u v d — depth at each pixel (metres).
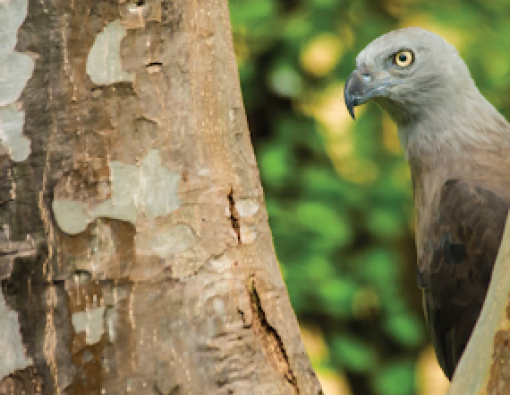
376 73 9.70
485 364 4.98
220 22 6.09
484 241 8.32
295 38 16.69
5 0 5.40
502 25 18.14
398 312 17.19
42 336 5.32
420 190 9.77
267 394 5.80
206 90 5.91
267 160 16.61
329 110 17.62
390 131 17.78
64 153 5.40
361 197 17.16
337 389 17.81
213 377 5.64
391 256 17.36
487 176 8.94
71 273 5.38
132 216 5.55
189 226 5.72
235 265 5.90
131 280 5.51
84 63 5.45
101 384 5.39
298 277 16.23
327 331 17.58
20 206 5.35
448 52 9.59
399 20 17.59
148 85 5.64
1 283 5.30
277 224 16.52
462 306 8.59
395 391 17.30
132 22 5.58
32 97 5.38
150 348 5.50
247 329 5.84
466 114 9.47
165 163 5.68
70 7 5.41
